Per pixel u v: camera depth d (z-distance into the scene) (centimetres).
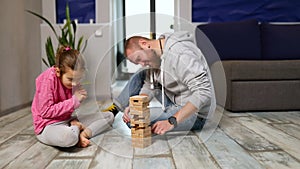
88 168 98
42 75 133
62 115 129
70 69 126
